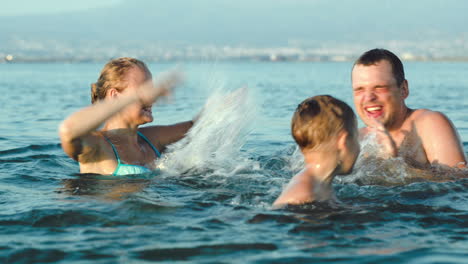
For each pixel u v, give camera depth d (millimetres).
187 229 3137
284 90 17719
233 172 4766
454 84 20297
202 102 13742
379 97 4844
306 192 3553
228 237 2994
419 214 3414
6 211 3496
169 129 5336
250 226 3178
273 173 4789
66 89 19234
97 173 4746
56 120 10078
